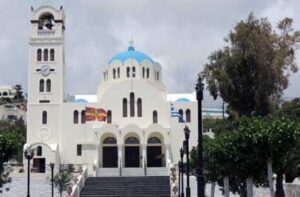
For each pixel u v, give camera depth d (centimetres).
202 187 2880
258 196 5572
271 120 3538
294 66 6669
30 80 8969
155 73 9619
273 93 6569
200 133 2925
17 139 4034
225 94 6419
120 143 8438
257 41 6431
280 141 3325
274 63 6431
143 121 8862
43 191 6794
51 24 9181
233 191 5003
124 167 8525
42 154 8475
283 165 3850
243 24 6569
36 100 8925
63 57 9194
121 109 8900
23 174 7188
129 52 9644
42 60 9025
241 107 6412
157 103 8919
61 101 8931
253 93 6366
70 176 6931
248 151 3519
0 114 16750
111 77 9419
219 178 4762
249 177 3834
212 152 3966
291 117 5147
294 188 4772
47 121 8869
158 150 8706
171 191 6322
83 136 8806
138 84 8981
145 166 8138
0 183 4244
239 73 6419
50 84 8975
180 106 9000
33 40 9031
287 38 6731
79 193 6469
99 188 6731
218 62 6550
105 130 8469
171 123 8881
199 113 2938
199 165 2909
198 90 2947
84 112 8906
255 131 3400
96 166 7969
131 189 6681
